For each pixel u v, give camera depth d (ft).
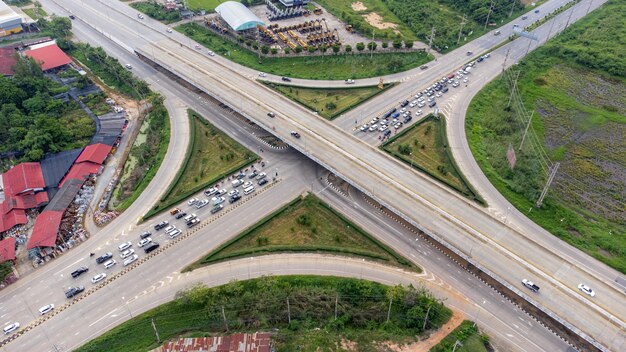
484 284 380.17
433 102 610.65
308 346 332.60
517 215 446.19
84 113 606.14
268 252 409.28
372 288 368.07
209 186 485.97
